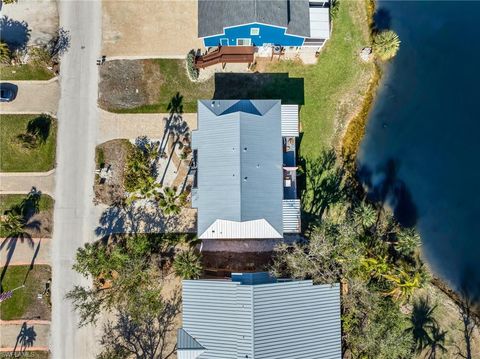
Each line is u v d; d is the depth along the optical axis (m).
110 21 45.91
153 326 43.41
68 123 44.88
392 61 47.66
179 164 44.69
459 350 44.12
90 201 44.34
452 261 45.78
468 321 44.59
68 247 43.91
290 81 46.00
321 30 43.62
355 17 47.22
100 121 45.00
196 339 37.38
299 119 45.75
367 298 39.03
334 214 44.97
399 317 40.19
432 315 44.41
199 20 42.06
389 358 38.25
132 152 44.56
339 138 46.06
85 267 41.03
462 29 48.31
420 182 46.84
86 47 45.56
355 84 46.69
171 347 43.25
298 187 44.84
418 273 40.91
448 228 46.31
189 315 37.94
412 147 47.22
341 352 38.19
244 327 35.38
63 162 44.59
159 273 43.44
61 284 43.56
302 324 36.91
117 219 44.19
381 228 45.00
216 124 39.91
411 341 39.94
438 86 47.97
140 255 41.78
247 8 40.31
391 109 47.41
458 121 47.81
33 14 45.62
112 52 45.62
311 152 45.53
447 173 47.12
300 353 36.44
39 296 43.34
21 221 43.59
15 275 43.50
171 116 45.16
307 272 38.91
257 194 39.16
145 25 46.03
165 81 45.50
